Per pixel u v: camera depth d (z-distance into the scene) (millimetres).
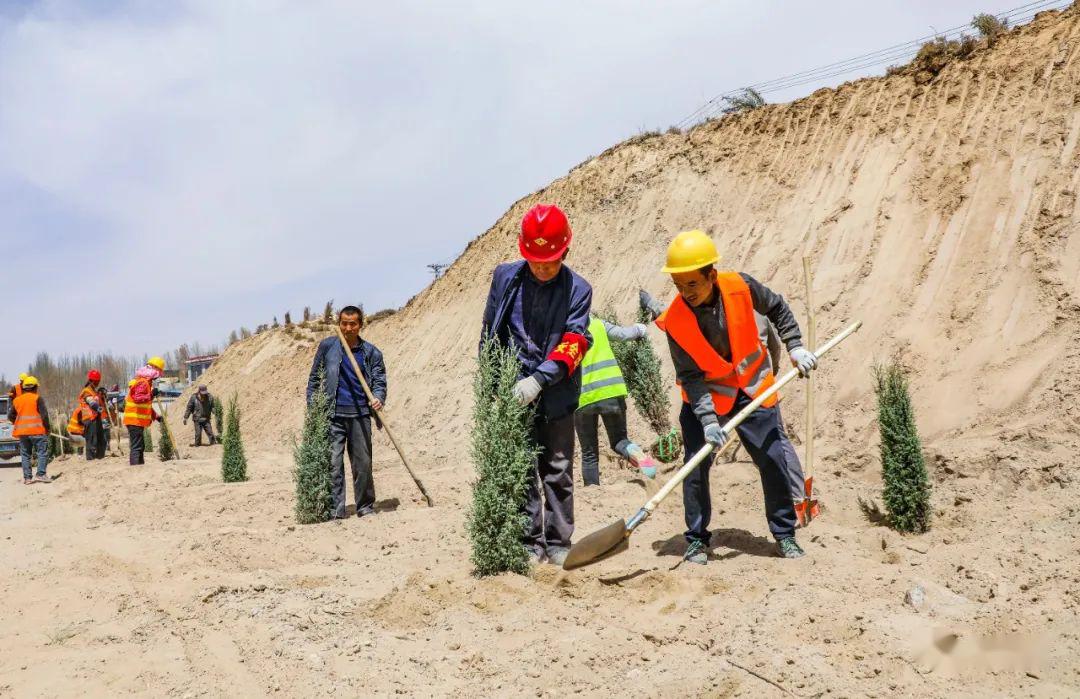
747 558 4914
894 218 10047
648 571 4746
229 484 10852
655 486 7316
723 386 4910
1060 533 4578
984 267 8523
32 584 5801
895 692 2926
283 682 3443
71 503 10484
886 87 12109
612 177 17250
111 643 4270
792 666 3148
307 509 7457
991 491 5742
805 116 13211
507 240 20250
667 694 3029
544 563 5066
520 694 3186
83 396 17641
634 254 14766
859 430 7836
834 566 4480
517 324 5160
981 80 10523
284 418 24016
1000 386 7219
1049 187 8594
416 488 9234
